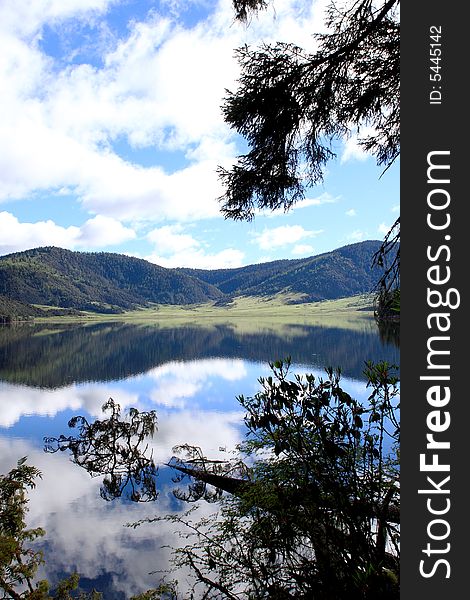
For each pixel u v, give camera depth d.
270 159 3.05
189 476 9.07
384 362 1.67
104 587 5.54
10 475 4.23
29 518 8.11
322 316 138.38
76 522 7.82
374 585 1.41
